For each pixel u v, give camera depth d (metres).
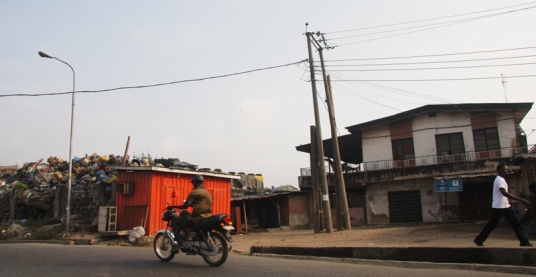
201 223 7.36
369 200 28.89
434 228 16.59
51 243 15.60
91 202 21.20
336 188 20.25
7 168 36.66
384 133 29.12
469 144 26.14
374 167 28.98
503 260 6.94
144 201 16.94
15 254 9.38
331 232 18.34
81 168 25.61
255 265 7.46
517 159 14.80
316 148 19.73
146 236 15.73
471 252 7.24
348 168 33.97
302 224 30.19
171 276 6.30
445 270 6.93
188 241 7.51
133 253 9.75
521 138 27.64
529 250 6.73
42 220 22.94
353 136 30.78
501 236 12.39
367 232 17.06
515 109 25.16
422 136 27.62
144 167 17.02
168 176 17.88
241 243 14.94
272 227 29.98
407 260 7.81
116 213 16.59
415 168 26.62
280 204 29.84
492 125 25.75
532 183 14.48
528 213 15.43
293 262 8.06
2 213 24.34
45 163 31.14
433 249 7.59
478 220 25.12
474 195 25.59
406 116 27.97
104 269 6.99
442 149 26.95
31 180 26.53
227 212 21.47
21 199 23.53
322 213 19.31
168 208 7.86
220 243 7.36
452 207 25.92
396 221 27.69
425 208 26.75
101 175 22.66
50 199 22.98
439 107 26.80
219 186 21.14
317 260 8.66
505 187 8.01
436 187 25.41
